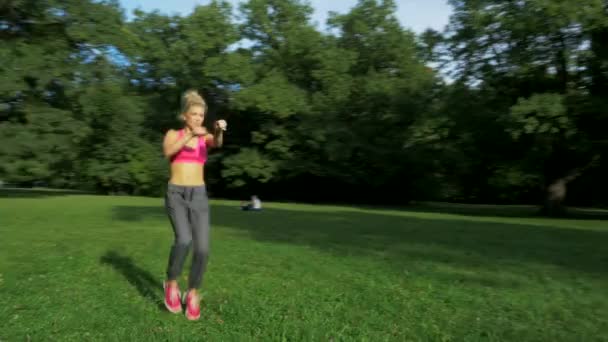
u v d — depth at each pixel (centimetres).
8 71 2244
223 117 3744
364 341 374
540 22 2172
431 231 1225
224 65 3284
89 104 2552
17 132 2397
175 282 443
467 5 2484
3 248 773
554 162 2645
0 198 2462
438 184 3825
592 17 2033
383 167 3462
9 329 385
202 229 436
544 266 725
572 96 2166
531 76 2391
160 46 3525
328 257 748
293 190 3959
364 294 516
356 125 3441
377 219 1612
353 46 3659
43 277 558
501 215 2423
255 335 384
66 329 388
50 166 2589
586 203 4222
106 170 3475
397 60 3572
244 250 800
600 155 2519
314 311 446
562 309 480
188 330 392
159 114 3538
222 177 3788
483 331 409
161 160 3556
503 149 2669
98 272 593
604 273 676
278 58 3553
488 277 627
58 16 2462
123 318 418
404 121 3359
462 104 2548
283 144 3444
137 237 933
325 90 3475
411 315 448
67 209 1716
